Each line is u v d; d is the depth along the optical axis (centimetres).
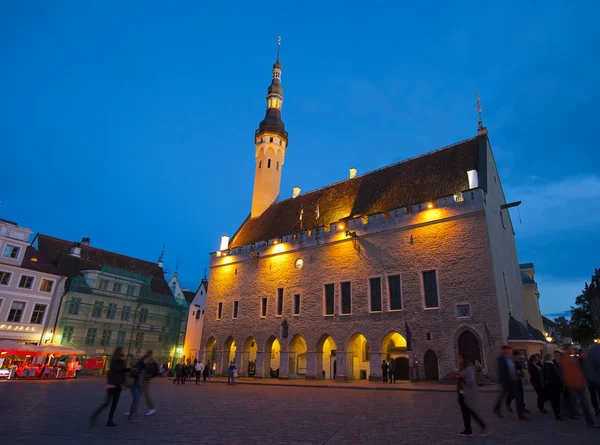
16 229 4097
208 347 4488
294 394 2072
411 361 2838
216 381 3378
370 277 3312
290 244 4012
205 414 1255
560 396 1173
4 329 3834
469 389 900
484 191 3011
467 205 2936
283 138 5759
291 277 3906
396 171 4000
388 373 3047
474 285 2762
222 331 4372
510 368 1144
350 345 3309
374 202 3800
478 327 2672
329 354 3756
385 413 1283
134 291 5138
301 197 4875
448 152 3722
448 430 961
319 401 1684
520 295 3878
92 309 4594
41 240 5159
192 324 5669
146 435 894
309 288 3712
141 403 1570
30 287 4109
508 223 3819
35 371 3350
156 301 5369
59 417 1146
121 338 4847
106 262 5516
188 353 5522
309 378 3459
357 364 3512
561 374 1105
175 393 2097
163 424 1051
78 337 4391
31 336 4031
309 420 1129
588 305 6581
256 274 4259
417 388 2305
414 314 2980
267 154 5600
